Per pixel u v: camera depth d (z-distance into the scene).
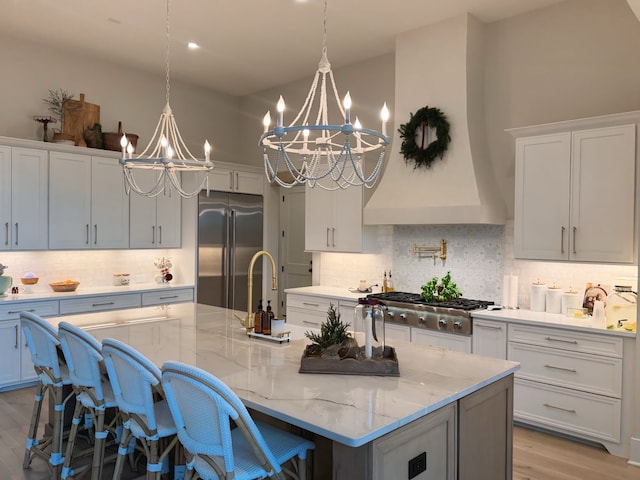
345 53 5.43
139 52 5.46
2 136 4.80
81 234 5.15
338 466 1.74
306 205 5.70
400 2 4.21
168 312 3.90
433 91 4.65
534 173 3.97
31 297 4.69
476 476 2.23
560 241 3.83
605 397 3.46
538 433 3.80
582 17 4.14
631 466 3.27
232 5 4.31
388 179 4.90
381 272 5.41
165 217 5.86
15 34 5.00
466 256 4.75
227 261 6.24
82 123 5.31
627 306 3.46
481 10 4.39
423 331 4.41
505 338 3.92
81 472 2.89
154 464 2.23
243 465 1.88
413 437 1.86
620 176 3.54
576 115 4.18
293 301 5.54
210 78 6.30
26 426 3.78
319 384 2.12
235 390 2.03
